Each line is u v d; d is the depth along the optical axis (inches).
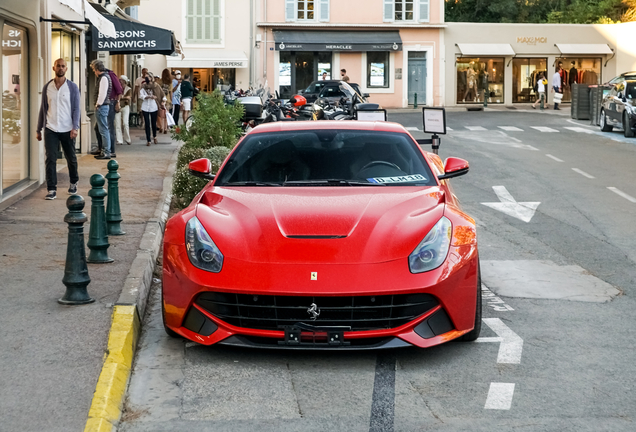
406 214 202.7
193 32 1544.0
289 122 267.0
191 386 178.2
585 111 1123.9
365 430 153.6
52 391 163.2
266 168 238.7
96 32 616.1
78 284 222.7
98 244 273.1
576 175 580.1
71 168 418.3
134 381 181.3
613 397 170.7
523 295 263.3
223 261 190.7
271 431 153.3
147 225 350.0
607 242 356.5
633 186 527.2
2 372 173.2
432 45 1647.4
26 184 452.4
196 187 415.5
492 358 197.2
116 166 327.6
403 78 1644.9
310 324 186.4
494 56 1688.0
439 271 189.2
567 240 360.8
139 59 1230.3
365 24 1608.0
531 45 1689.2
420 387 177.5
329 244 190.4
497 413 161.9
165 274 200.5
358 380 181.9
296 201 211.0
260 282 184.4
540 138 873.5
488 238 366.0
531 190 514.3
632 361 194.9
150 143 748.6
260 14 1563.7
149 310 243.0
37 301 226.8
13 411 153.2
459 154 717.9
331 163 238.8
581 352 201.9
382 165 237.9
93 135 772.0
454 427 154.7
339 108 826.2
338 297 183.3
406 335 187.0
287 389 176.2
